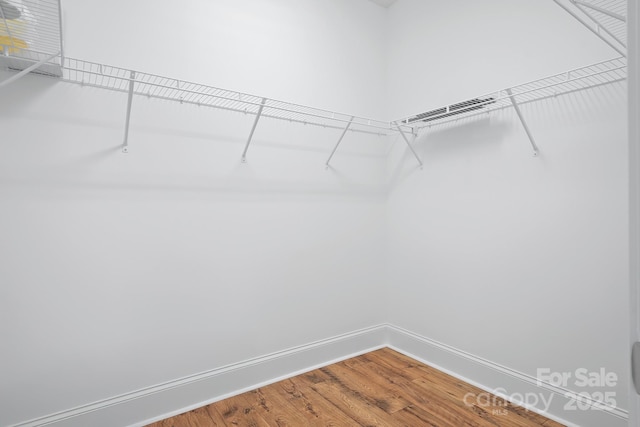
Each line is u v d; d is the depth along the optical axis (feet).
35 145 5.32
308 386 7.30
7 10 4.28
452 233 7.82
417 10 8.68
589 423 5.65
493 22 7.05
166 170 6.37
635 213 1.55
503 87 6.86
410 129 8.80
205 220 6.76
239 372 7.12
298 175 7.95
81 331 5.66
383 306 9.40
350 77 8.79
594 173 5.61
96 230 5.77
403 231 9.02
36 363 5.34
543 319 6.27
